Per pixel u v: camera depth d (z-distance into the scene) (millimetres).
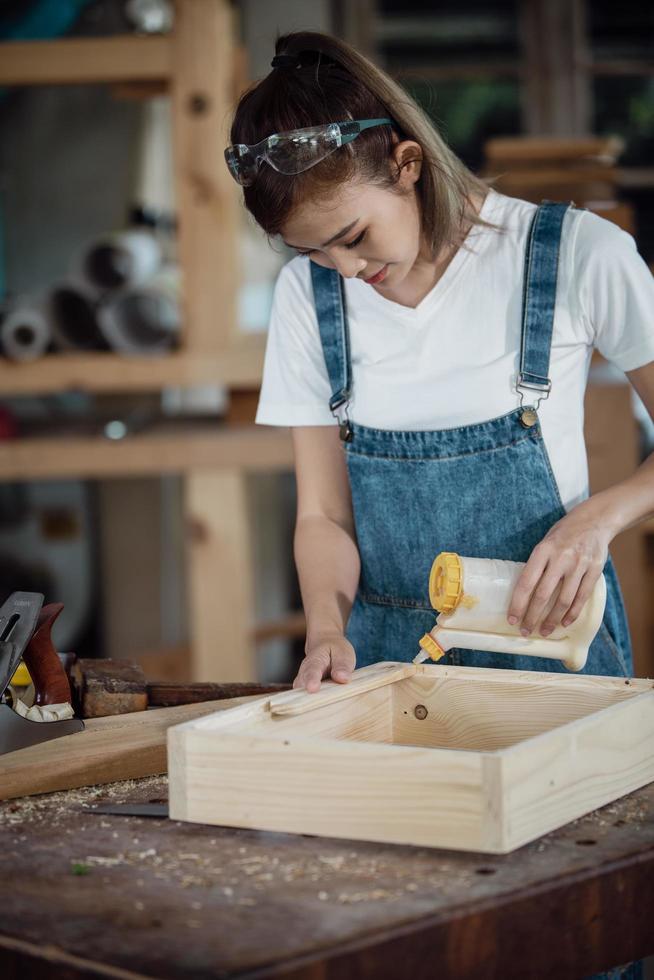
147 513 4766
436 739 1475
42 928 989
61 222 4758
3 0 4664
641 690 1341
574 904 1054
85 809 1303
